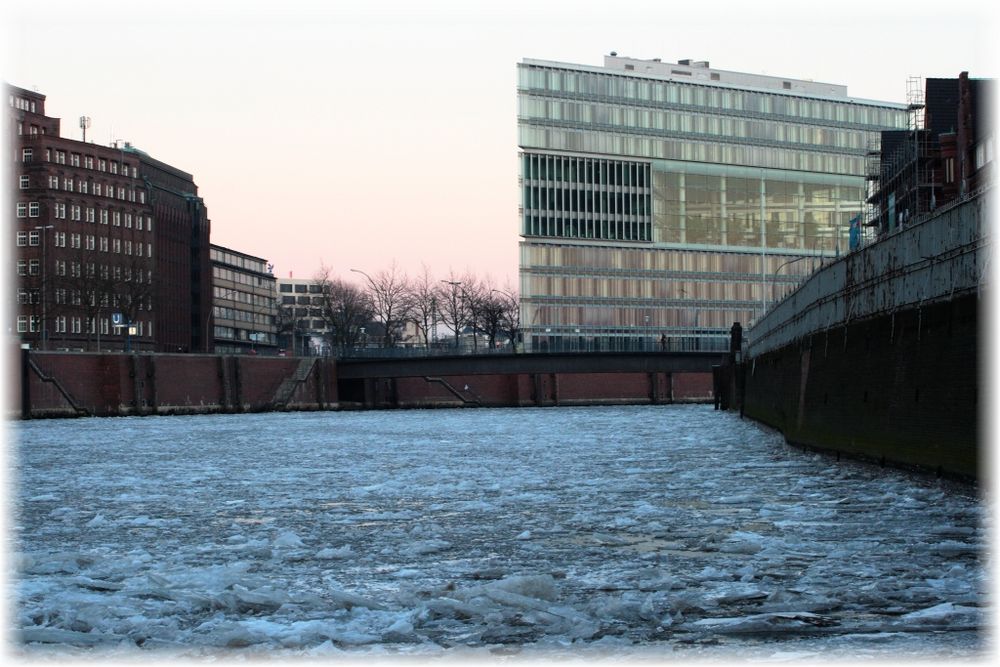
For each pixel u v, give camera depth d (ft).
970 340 124.67
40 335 608.19
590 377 616.39
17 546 114.83
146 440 303.48
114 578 96.02
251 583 91.40
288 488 168.55
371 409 590.96
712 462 195.83
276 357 559.38
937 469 134.10
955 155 349.82
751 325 373.81
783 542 102.78
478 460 216.74
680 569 94.07
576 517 127.03
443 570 96.73
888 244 157.17
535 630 74.43
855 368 174.40
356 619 78.64
